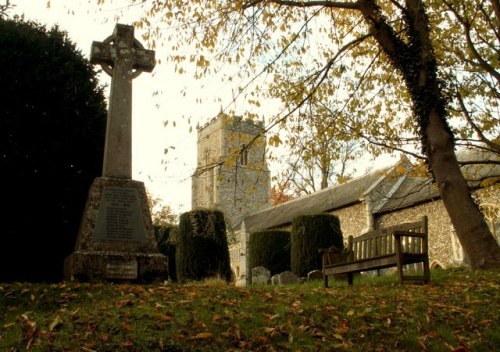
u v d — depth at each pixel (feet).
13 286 23.76
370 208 80.89
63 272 32.04
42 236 32.86
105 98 37.01
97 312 19.16
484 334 18.79
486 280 26.99
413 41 35.09
